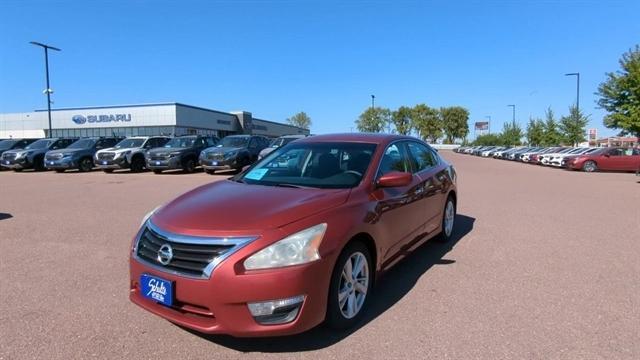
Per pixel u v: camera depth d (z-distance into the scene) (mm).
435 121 106250
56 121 59344
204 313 3254
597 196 12250
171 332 3746
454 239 6852
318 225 3471
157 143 23078
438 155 6688
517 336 3664
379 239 4141
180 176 19016
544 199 11484
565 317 4020
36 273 5223
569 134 50250
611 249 6293
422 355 3371
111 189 13523
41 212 9156
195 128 58625
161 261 3396
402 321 3941
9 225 7848
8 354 3416
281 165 4863
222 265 3182
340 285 3641
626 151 26406
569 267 5449
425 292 4613
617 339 3617
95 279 5016
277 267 3199
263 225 3326
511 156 44156
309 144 5168
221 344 3543
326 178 4430
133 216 8672
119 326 3861
